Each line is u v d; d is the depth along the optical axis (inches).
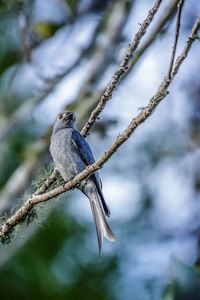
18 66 612.7
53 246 511.2
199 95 599.8
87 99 547.8
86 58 551.8
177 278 278.1
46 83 534.9
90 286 497.7
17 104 608.1
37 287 488.4
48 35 516.1
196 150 594.6
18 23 506.6
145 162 628.4
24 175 524.1
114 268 514.0
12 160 572.7
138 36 268.1
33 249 503.8
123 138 256.7
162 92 244.8
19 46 611.2
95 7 542.6
